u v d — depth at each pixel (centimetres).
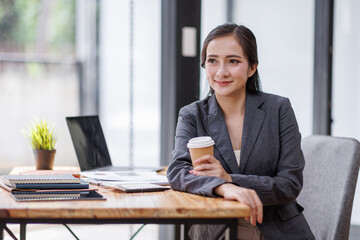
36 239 319
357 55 392
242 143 196
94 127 255
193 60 320
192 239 204
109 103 316
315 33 379
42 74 305
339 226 197
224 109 203
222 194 164
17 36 300
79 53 311
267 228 188
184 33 316
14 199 155
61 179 161
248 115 199
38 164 240
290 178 189
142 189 174
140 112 321
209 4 333
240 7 346
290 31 370
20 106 302
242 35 194
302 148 235
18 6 300
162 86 324
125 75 317
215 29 198
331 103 383
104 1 312
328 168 213
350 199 200
